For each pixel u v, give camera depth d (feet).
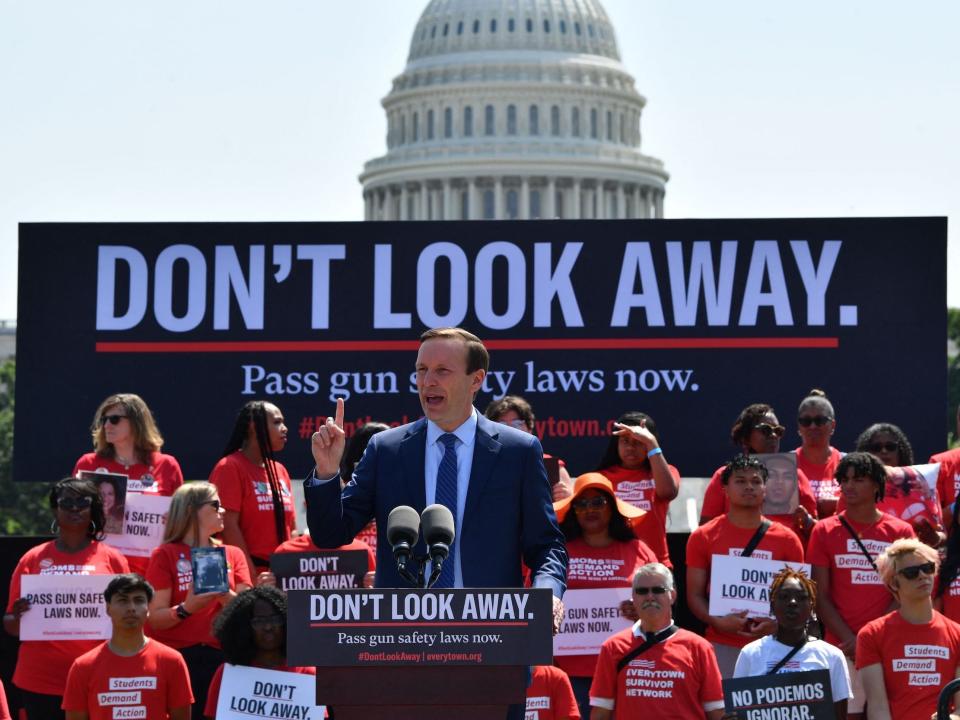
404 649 18.25
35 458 49.90
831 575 37.11
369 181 416.67
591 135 415.03
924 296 49.16
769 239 49.47
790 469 39.34
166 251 50.21
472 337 21.99
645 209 415.85
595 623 36.58
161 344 50.01
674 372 49.34
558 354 49.52
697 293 49.42
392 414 49.83
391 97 420.77
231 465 39.91
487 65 411.13
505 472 21.75
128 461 40.96
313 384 49.85
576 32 424.05
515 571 21.72
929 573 32.81
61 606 36.58
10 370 342.85
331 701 18.29
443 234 49.96
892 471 38.47
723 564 37.06
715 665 32.78
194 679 37.37
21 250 50.11
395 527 19.48
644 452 40.16
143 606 33.88
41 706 36.70
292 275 50.11
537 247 49.78
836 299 49.32
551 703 33.68
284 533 40.16
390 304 49.96
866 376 49.16
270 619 31.83
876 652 32.99
